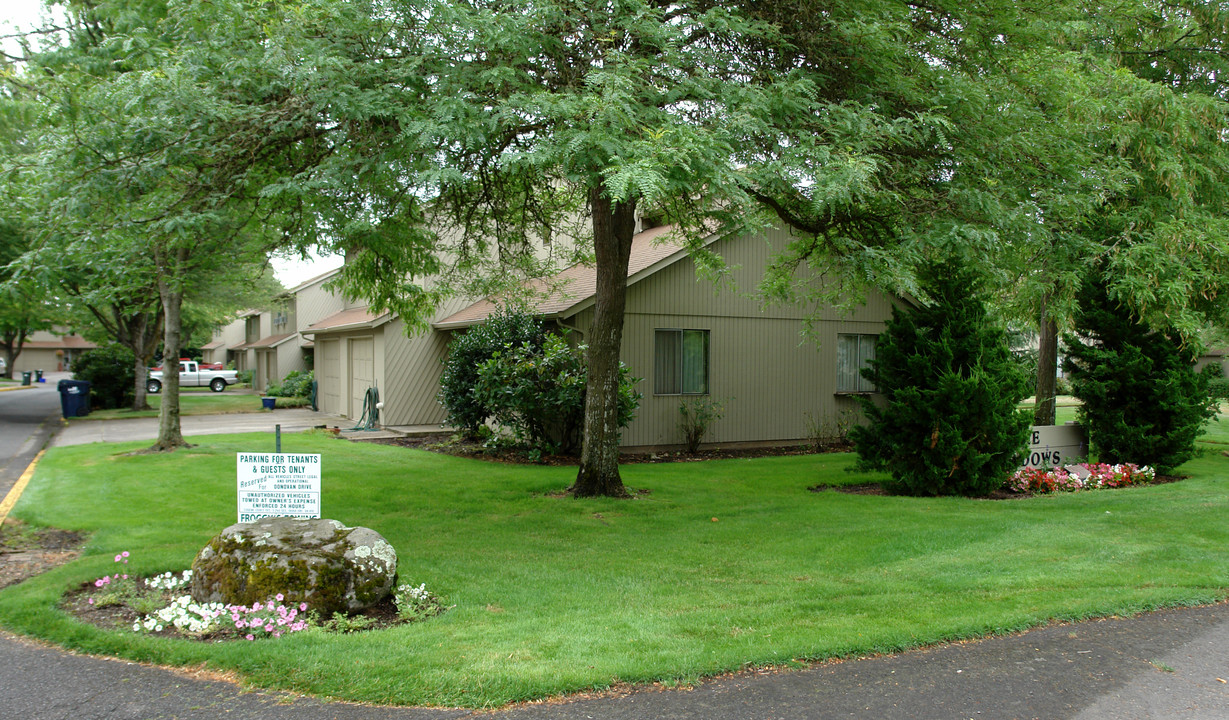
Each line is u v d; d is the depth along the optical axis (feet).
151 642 13.94
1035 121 27.20
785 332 49.96
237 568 16.07
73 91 23.32
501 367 40.68
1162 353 36.40
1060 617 15.89
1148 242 29.58
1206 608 16.74
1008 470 30.58
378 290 36.04
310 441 46.42
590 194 29.14
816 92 24.95
